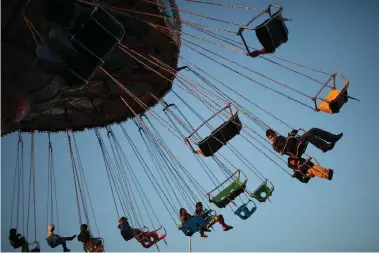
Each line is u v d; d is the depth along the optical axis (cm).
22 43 1313
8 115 1318
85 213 1722
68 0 1078
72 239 1553
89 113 1845
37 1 1275
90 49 1081
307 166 1416
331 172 1380
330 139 1334
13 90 1271
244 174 1508
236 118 1385
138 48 1630
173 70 1708
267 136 1458
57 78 1334
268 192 1497
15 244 1536
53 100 1402
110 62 1623
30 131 1803
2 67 1265
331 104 1284
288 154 1406
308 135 1360
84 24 1059
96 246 1562
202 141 1369
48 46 1093
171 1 1599
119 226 1638
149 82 1775
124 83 1731
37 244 1505
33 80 1282
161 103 1797
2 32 1289
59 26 1108
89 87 1711
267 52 1229
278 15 1177
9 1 1264
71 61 1092
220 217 1556
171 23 1582
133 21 1516
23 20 1302
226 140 1405
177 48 1652
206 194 1509
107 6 1404
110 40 1075
